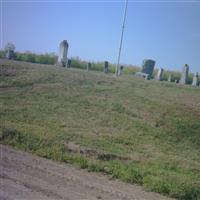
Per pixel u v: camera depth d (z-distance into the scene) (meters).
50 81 23.19
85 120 17.38
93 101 20.31
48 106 18.73
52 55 41.16
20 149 12.67
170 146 16.23
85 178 10.16
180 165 13.53
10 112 17.11
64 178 9.90
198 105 21.97
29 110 17.78
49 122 16.36
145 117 19.09
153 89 25.31
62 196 8.53
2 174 9.65
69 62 35.41
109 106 19.77
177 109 20.47
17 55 39.75
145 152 14.51
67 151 12.77
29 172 10.07
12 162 10.86
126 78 28.98
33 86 21.81
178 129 18.27
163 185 9.99
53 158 11.91
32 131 14.38
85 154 12.74
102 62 41.62
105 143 14.57
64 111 18.28
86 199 8.54
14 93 20.23
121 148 14.40
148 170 11.60
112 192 9.27
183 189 9.93
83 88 22.56
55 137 14.07
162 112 19.88
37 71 25.03
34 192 8.59
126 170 11.03
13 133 13.70
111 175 10.80
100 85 23.94
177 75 41.19
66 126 16.12
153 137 16.81
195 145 17.16
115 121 17.81
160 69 37.53
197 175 12.51
